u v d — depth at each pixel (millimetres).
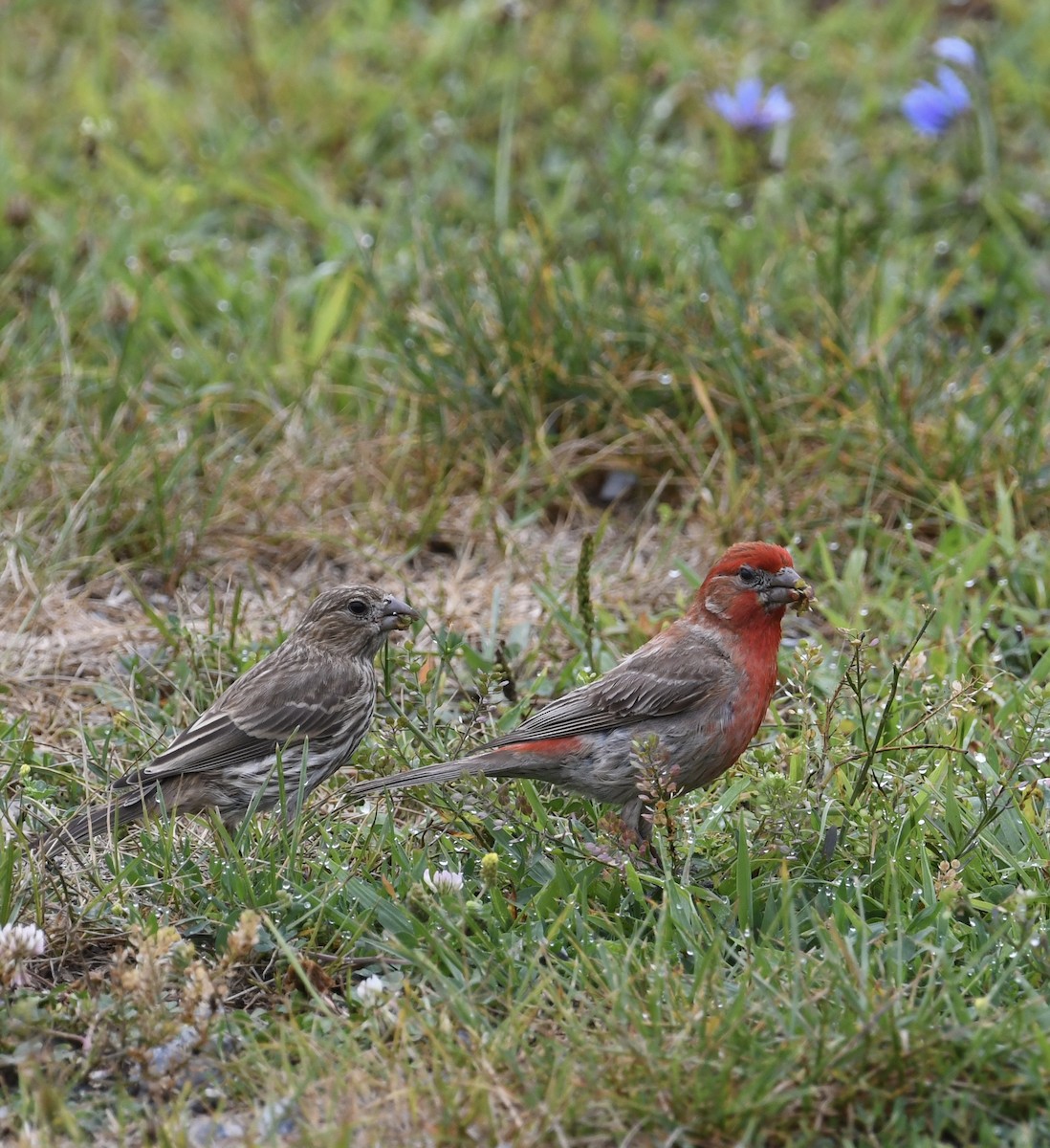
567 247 15047
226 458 13133
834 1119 6750
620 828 8906
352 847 8727
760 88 17078
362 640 9758
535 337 13359
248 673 9664
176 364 14125
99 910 8227
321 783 9812
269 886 8242
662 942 7602
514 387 13234
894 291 14188
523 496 13000
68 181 16688
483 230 15031
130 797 9141
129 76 18641
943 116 16172
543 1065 6895
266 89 17562
